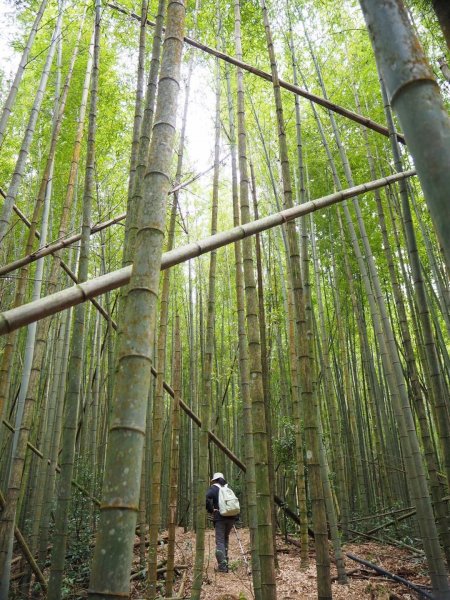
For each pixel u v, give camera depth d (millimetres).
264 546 2566
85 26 6574
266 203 8945
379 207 5492
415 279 3621
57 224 7504
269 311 7867
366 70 7227
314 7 6688
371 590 3955
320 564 2615
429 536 3758
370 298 5316
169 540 4117
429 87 1334
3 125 4031
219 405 9734
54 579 2770
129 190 3326
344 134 7891
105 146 7023
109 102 6965
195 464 8664
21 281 3943
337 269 9211
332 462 8508
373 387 7984
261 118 8031
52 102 6836
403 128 1362
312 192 8648
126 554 1233
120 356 1439
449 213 1214
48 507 4492
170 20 1919
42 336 3754
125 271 1675
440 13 1793
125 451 1317
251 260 3156
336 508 8828
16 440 3619
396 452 8781
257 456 2684
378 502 9164
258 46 5988
